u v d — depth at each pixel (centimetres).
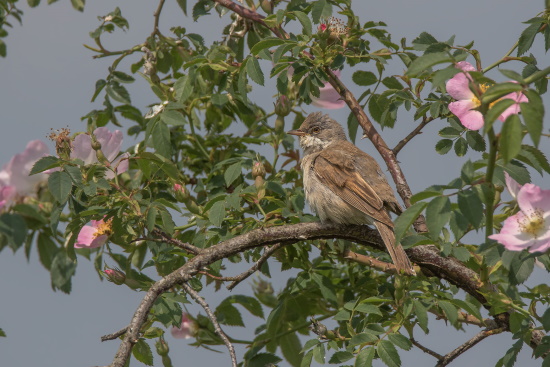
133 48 1254
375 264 1083
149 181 1137
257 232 957
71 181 873
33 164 914
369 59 1153
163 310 988
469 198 702
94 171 999
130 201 973
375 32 1134
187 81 1120
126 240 995
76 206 958
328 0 1132
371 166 1252
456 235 709
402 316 917
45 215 933
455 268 943
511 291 890
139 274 1087
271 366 1065
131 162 1231
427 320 888
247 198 1056
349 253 1088
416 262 968
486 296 884
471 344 962
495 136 695
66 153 986
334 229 1002
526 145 789
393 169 1120
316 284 1143
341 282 1192
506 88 609
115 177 1021
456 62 674
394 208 1198
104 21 1224
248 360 1116
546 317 802
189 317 1180
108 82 1235
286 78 1064
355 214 1151
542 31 1034
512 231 732
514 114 598
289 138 1305
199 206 1109
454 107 890
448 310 902
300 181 1249
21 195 923
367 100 1179
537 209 729
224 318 1189
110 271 1040
